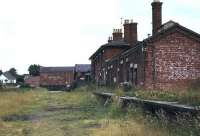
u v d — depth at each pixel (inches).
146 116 569.6
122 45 2009.1
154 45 1264.8
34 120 808.3
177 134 427.8
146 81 1252.5
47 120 792.9
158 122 504.7
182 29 1270.9
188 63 1280.8
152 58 1261.1
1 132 615.2
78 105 1256.8
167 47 1269.7
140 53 1301.7
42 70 4515.3
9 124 729.6
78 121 737.0
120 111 786.8
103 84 1990.7
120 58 1633.9
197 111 425.1
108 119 698.8
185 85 1263.5
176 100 663.1
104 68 2062.0
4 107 1136.2
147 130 472.7
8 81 5885.8
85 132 567.5
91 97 1546.5
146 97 808.3
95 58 2495.1
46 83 4441.4
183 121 438.0
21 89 2957.7
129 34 2011.6
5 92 2297.0
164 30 1264.8
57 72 4448.8
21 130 632.4
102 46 2048.5
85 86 2440.9
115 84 1668.3
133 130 482.3
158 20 1440.7
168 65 1268.5
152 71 1257.4
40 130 625.6
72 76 4402.1
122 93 1030.4
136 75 1373.0
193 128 406.3
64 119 795.4
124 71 1557.6
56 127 655.1
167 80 1264.8
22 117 890.1
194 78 1278.3
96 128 600.4
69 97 1802.4
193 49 1284.4
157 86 1254.9
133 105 712.4
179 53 1275.8
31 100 1569.9
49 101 1562.5
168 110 539.5
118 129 513.7
